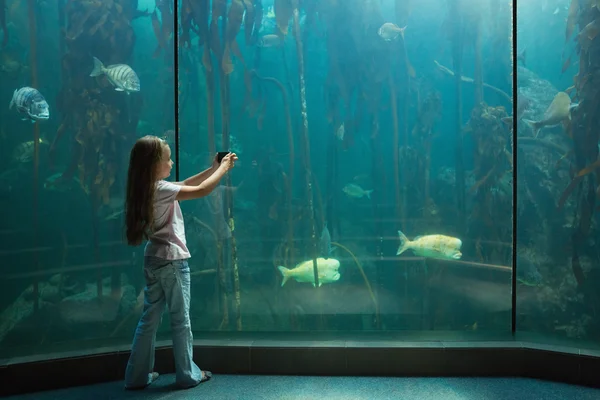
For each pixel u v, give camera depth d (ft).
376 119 17.48
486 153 14.24
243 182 19.44
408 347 9.67
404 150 18.21
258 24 15.23
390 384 9.16
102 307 15.55
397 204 18.31
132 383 8.89
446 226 18.13
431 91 18.08
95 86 15.43
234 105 20.29
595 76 11.12
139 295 14.48
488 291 14.23
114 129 15.53
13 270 17.85
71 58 15.28
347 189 18.28
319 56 20.47
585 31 11.19
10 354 9.43
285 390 8.87
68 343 10.31
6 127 18.99
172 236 8.45
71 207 18.16
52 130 18.78
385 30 16.44
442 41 16.43
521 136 12.48
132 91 15.30
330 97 17.11
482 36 15.46
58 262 17.81
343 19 16.60
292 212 16.90
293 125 19.57
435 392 8.70
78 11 15.21
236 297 14.23
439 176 18.37
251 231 17.63
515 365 9.57
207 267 14.24
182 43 13.96
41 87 18.62
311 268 14.43
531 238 12.76
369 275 17.89
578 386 8.91
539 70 16.21
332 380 9.43
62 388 9.12
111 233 15.66
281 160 17.85
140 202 8.05
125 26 15.56
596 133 11.18
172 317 8.75
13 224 18.43
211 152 14.12
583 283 11.92
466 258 14.87
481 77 15.16
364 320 16.53
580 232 11.71
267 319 16.22
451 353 9.61
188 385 8.97
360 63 16.87
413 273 16.81
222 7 13.93
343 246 18.30
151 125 18.16
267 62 20.84
